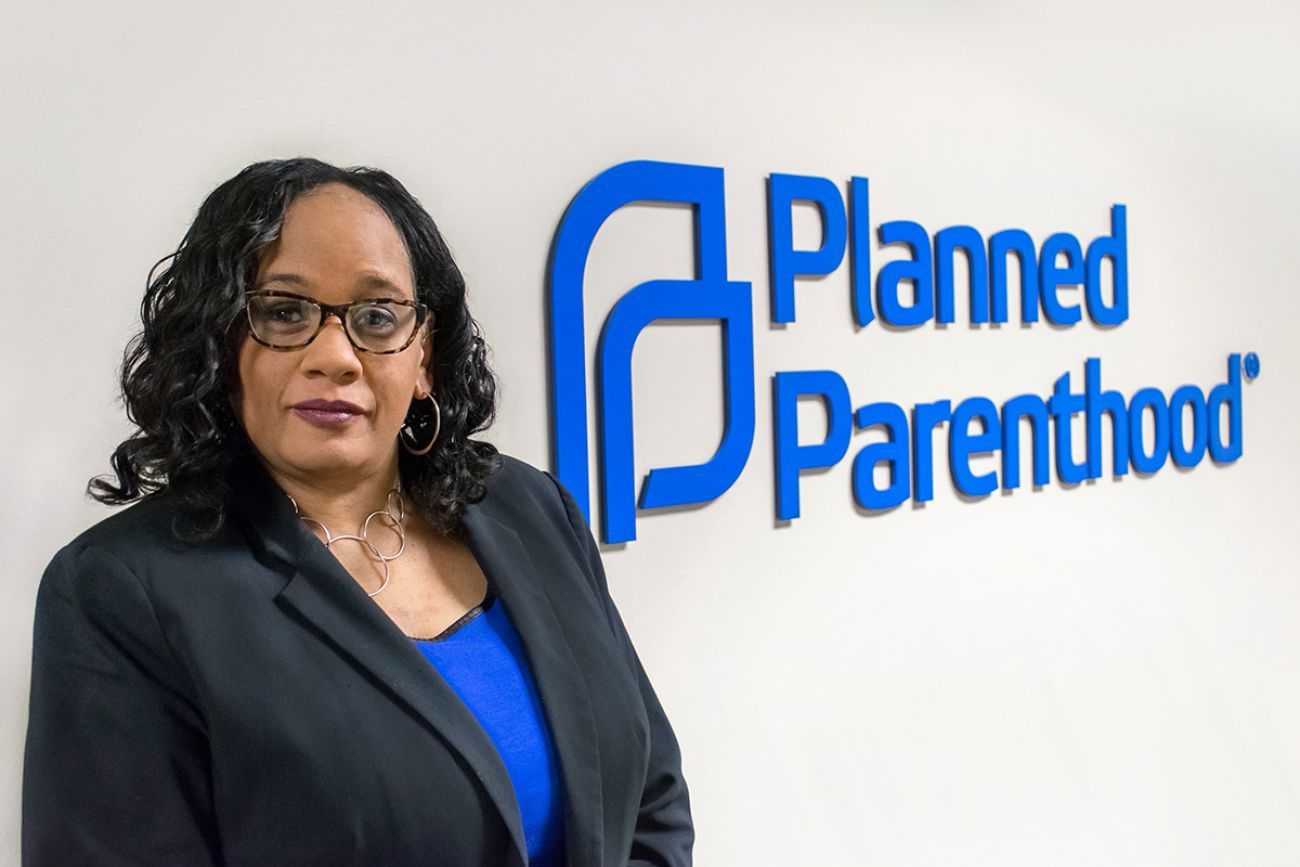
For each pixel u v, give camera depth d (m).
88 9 1.22
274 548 0.84
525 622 0.94
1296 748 2.71
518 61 1.51
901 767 1.98
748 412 1.74
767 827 1.80
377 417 0.88
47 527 1.23
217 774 0.77
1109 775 2.32
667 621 1.69
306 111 1.36
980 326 2.08
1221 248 2.53
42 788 0.76
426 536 0.98
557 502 1.13
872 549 1.94
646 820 1.07
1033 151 2.16
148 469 0.84
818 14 1.83
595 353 1.60
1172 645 2.45
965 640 2.08
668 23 1.66
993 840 2.11
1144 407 2.37
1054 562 2.23
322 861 0.77
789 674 1.83
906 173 1.97
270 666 0.78
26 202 1.20
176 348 0.82
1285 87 2.64
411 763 0.80
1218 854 2.52
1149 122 2.37
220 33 1.30
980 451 2.07
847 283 1.88
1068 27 2.21
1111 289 2.32
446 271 0.97
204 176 1.30
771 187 1.77
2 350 1.20
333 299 0.85
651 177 1.62
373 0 1.40
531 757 0.89
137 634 0.77
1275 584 2.68
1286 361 2.69
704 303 1.68
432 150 1.45
